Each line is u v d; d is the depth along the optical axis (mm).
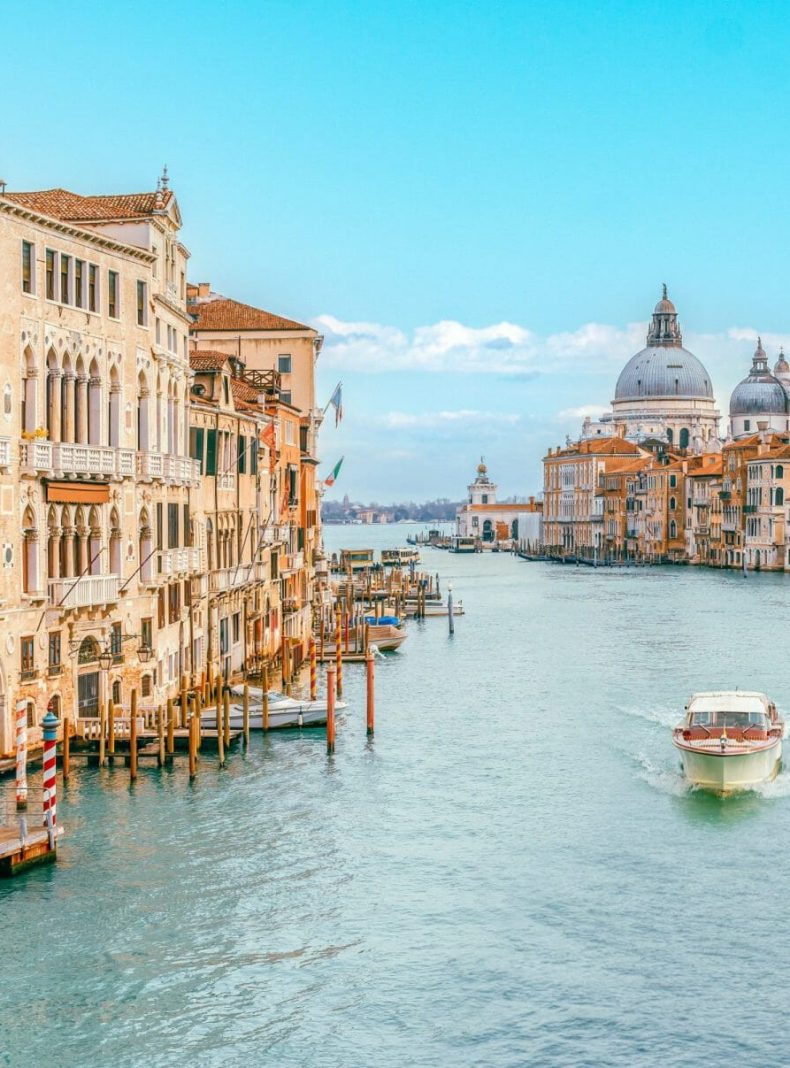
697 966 29797
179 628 52500
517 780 45000
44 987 28406
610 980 29125
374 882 34594
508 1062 25828
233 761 46344
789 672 71812
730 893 34094
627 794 43250
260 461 66312
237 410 61406
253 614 64312
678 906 33219
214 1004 27844
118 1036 26547
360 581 136750
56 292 43188
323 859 36188
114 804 40375
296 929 31484
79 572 44969
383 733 52906
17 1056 25797
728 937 31328
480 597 137375
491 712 58625
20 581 41312
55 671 43281
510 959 30094
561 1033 26875
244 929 31422
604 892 34156
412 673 72875
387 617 97500
